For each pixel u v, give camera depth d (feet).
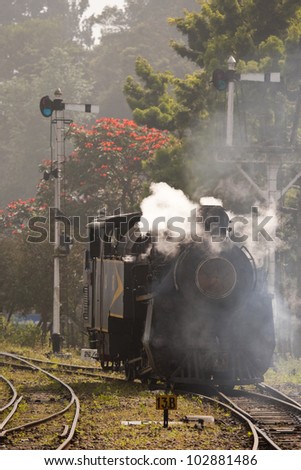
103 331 198.80
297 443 123.13
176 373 173.78
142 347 186.09
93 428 135.54
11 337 344.28
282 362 231.71
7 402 171.32
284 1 301.84
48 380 207.62
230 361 174.09
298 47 278.26
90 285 218.79
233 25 308.19
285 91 277.23
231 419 142.51
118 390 179.11
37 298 369.09
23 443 123.85
